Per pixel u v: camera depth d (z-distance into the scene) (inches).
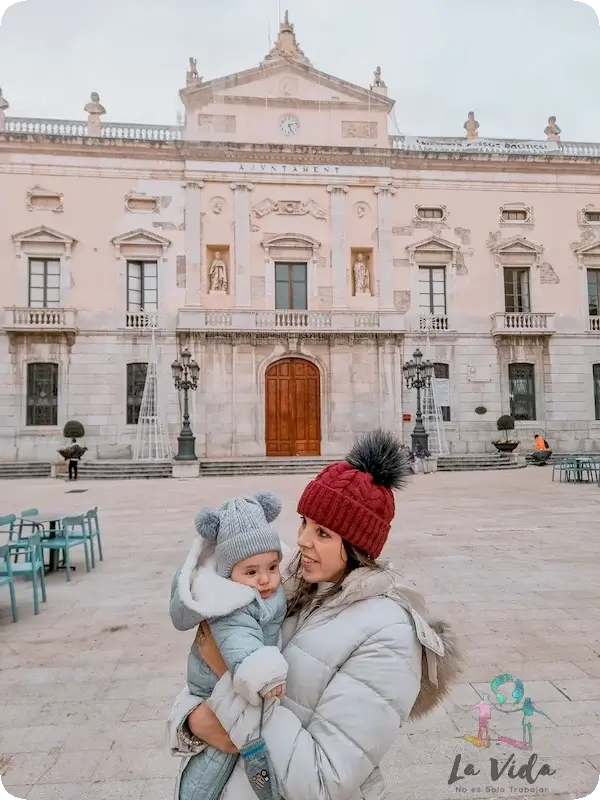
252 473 1042.7
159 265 1192.8
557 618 276.7
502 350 1245.7
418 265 1254.9
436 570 364.5
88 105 1198.9
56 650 246.7
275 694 73.8
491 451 1226.6
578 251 1274.6
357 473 89.0
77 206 1182.3
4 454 1126.4
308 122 1247.5
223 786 79.2
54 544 359.3
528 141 1339.8
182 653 243.1
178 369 1026.1
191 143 1194.6
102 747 170.4
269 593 86.9
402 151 1243.2
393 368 1205.7
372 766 71.5
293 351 1190.3
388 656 75.0
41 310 1136.8
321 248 1232.2
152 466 1028.5
